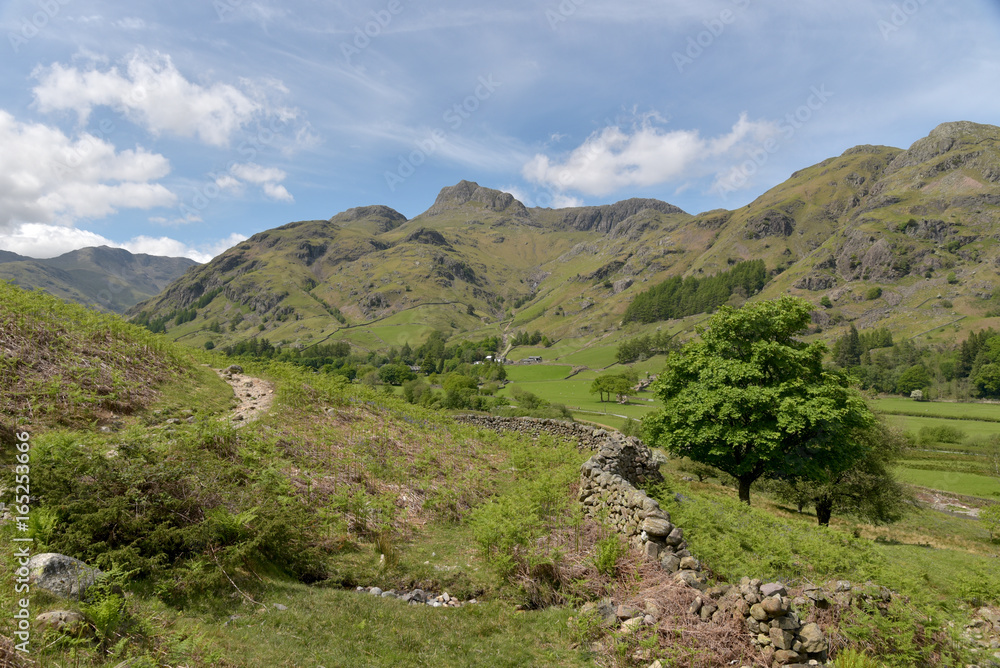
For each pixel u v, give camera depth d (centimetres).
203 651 521
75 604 523
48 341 1351
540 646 659
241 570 713
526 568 843
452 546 1011
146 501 723
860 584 789
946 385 14412
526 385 17138
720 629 633
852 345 18438
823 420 1725
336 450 1379
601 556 825
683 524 1023
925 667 658
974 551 2078
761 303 2003
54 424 1030
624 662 609
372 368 14400
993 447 6456
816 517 2700
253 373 2327
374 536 980
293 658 558
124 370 1467
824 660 603
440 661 607
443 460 1605
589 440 2536
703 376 1955
